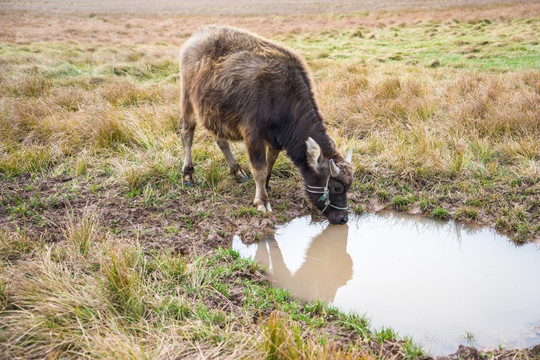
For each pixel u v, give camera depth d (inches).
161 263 160.4
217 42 215.8
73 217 193.6
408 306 159.3
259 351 121.0
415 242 206.2
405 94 345.7
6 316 126.2
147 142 270.7
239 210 217.9
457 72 464.4
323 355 114.4
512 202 220.2
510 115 287.7
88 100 351.3
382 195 236.2
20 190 216.2
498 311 155.2
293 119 202.5
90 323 127.1
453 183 241.6
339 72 462.6
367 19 1070.4
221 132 219.6
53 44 655.8
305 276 181.9
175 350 122.2
